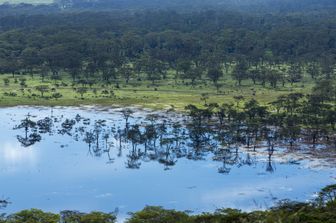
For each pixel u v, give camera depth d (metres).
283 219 100.19
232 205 136.38
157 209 115.62
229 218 105.88
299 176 161.12
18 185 155.12
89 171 169.50
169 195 145.75
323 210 104.00
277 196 143.25
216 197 143.75
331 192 121.38
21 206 137.00
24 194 146.88
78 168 173.00
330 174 162.75
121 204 138.38
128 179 160.75
